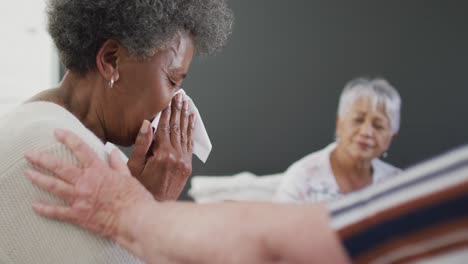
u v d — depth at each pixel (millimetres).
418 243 462
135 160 1041
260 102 2760
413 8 2641
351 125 2637
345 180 2592
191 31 1027
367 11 2666
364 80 2666
